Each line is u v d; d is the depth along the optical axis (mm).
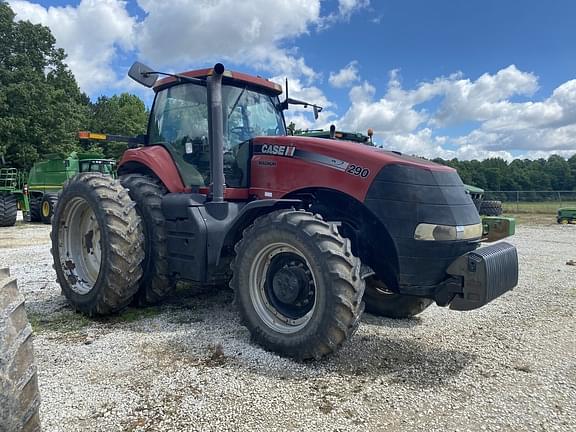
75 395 2602
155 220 4098
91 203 4055
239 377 2861
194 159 4309
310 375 2912
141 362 3084
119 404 2508
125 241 3898
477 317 4297
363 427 2314
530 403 2578
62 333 3697
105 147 34844
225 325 3875
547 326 4008
